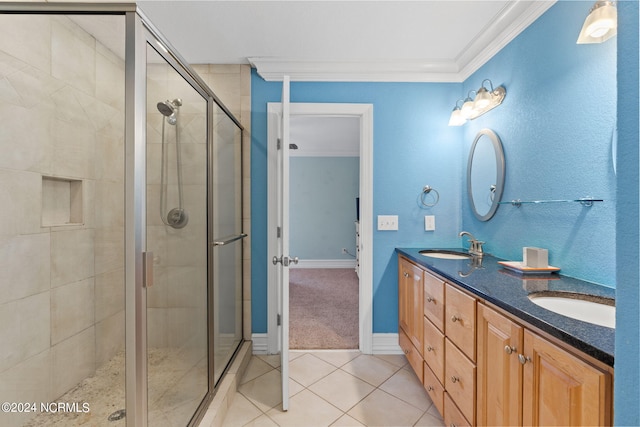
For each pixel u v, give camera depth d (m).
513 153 1.73
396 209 2.33
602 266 1.18
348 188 5.75
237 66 2.29
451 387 1.37
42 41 1.46
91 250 1.60
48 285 1.50
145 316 1.03
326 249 5.73
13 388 1.37
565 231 1.35
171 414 1.27
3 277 1.34
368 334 2.31
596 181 1.21
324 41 1.97
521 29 1.65
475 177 2.12
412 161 2.33
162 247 1.20
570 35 1.33
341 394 1.79
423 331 1.75
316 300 3.65
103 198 1.58
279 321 2.30
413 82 2.33
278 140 2.27
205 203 1.63
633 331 0.49
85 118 1.58
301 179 5.72
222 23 1.78
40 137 1.48
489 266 1.59
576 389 0.69
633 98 0.49
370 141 2.31
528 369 0.86
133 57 1.00
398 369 2.08
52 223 1.55
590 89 1.23
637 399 0.48
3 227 1.35
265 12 1.68
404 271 2.14
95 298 1.54
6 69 1.36
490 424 1.07
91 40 1.44
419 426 1.52
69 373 1.52
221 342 1.85
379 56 2.16
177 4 1.60
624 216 0.51
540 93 1.51
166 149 1.23
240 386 1.87
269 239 2.31
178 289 1.34
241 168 2.28
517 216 1.69
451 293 1.37
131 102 1.00
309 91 2.31
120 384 1.47
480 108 1.92
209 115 1.69
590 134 1.23
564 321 0.78
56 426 1.38
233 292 2.11
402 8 1.64
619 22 0.52
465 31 1.85
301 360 2.20
